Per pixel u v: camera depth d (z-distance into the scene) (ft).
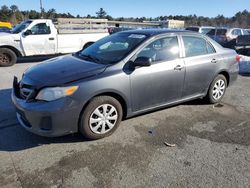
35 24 33.14
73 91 11.18
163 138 12.91
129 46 13.69
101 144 12.17
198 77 16.05
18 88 12.67
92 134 12.23
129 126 14.03
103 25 38.70
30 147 11.79
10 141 12.26
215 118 15.55
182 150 11.85
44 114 10.91
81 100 11.40
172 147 12.09
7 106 16.70
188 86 15.70
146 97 13.78
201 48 16.38
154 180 9.77
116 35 15.93
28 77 12.19
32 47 33.04
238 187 9.47
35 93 11.26
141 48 13.52
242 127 14.44
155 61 13.96
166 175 10.07
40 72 12.31
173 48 14.87
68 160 10.87
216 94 17.70
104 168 10.41
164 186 9.46
